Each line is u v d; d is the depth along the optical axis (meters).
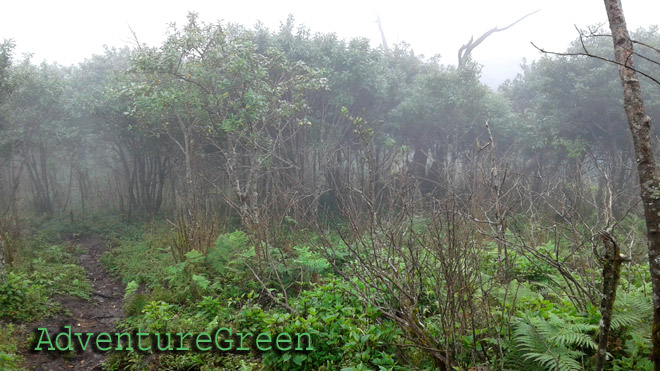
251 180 10.31
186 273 8.20
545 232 7.68
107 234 14.14
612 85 13.39
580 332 3.53
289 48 14.21
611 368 3.53
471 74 15.40
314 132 14.54
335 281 5.62
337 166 14.11
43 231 13.91
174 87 10.77
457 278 3.91
